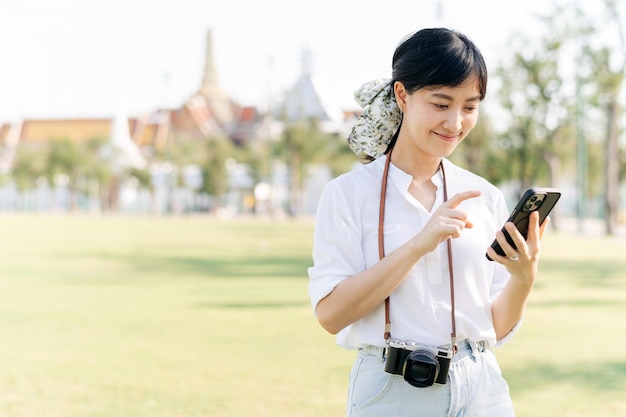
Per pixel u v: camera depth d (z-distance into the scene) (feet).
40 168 254.47
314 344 24.57
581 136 113.70
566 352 23.27
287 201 239.50
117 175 264.31
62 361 22.06
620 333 26.63
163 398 17.84
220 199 241.35
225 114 323.57
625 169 167.32
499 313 7.99
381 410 7.58
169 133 295.48
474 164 134.21
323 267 7.82
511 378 20.01
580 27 107.86
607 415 16.52
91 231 114.01
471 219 7.98
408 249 7.15
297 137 205.98
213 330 27.35
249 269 52.44
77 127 298.76
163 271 51.01
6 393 18.30
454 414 7.57
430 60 7.40
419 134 7.64
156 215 245.04
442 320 7.63
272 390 18.58
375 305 7.40
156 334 26.55
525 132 125.59
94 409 16.92
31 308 33.30
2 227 127.13
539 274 49.24
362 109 8.39
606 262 58.90
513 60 123.44
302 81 253.85
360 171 8.07
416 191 8.02
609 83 105.40
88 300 36.06
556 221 126.62
